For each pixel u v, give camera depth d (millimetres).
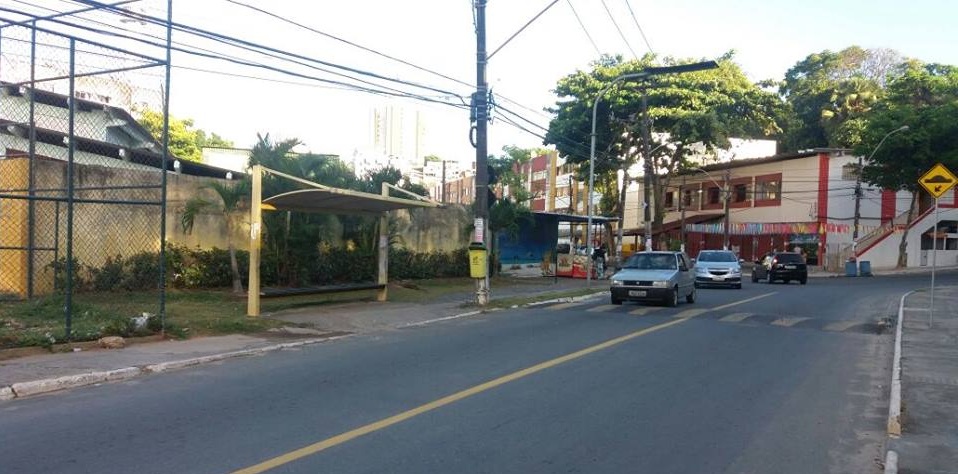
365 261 22422
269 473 5469
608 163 45562
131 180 17328
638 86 41500
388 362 10406
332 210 17719
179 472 5457
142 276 17328
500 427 6906
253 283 14766
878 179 43562
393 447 6195
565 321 15781
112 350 10680
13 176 15555
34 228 15562
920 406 8094
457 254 29047
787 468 5887
